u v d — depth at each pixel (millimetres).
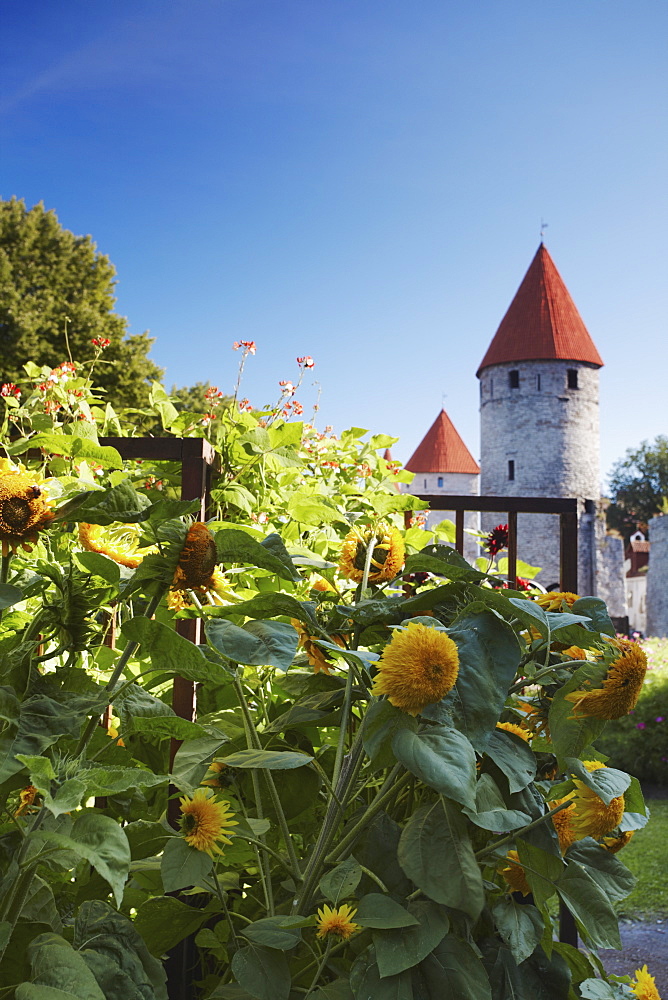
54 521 1167
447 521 3084
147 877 1441
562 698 1332
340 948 1367
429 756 1117
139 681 1968
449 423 45125
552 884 1411
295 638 1260
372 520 1951
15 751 1018
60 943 1023
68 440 1793
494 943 1474
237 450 2615
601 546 35219
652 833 5613
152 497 2330
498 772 1403
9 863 1115
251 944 1209
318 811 1696
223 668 1207
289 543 2514
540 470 34219
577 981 1682
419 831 1229
